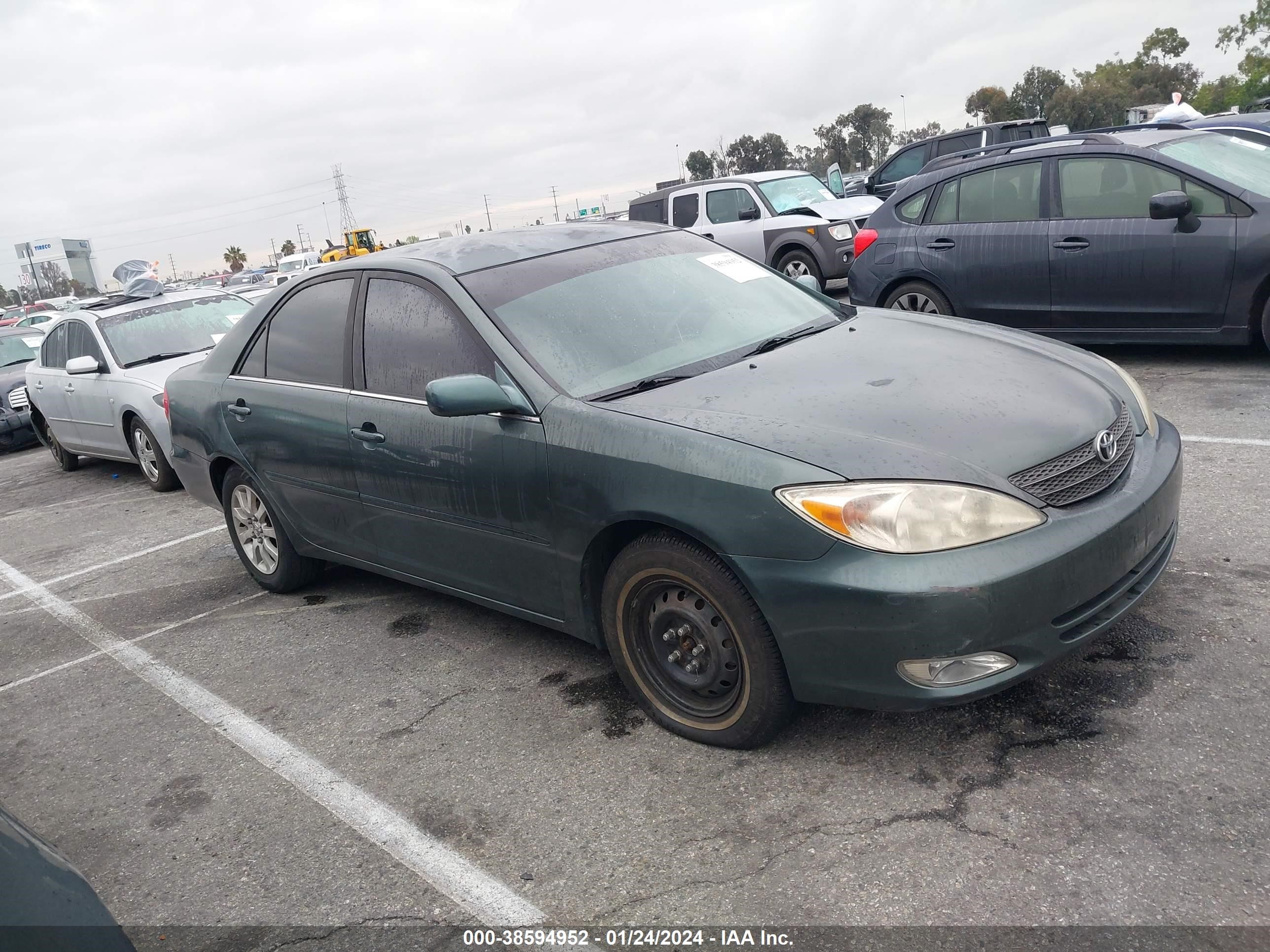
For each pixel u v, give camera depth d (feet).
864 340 11.76
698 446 9.29
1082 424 9.59
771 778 9.37
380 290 13.05
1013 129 49.62
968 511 8.40
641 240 13.74
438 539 12.38
